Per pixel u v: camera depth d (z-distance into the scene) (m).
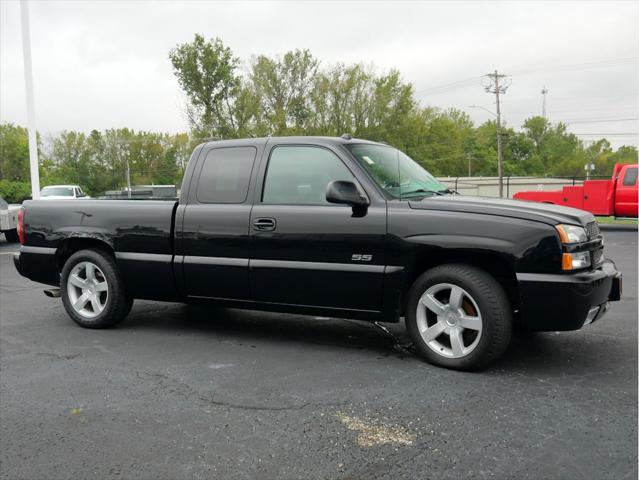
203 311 6.46
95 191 94.44
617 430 3.12
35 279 6.01
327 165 4.68
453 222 4.14
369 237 4.37
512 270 4.25
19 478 2.73
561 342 4.94
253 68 50.81
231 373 4.22
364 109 56.12
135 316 6.25
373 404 3.55
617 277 4.31
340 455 2.89
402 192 4.57
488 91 51.53
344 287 4.48
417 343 4.36
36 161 17.50
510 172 98.94
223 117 48.03
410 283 4.44
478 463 2.77
